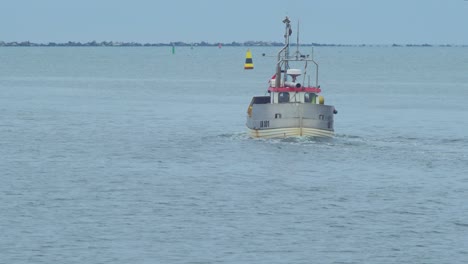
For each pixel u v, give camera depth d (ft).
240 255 331.36
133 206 398.21
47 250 335.06
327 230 362.33
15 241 344.69
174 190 430.20
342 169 482.69
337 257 330.13
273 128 559.38
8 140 593.42
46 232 356.79
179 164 499.51
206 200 410.31
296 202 407.64
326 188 436.35
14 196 415.64
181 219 377.30
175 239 349.20
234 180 453.99
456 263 325.21
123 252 333.42
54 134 627.87
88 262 322.75
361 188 436.76
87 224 368.48
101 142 587.27
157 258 327.47
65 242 344.49
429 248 340.59
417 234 357.82
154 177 461.37
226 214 385.91
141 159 517.14
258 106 564.71
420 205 403.34
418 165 496.23
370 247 341.21
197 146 562.66
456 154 534.78
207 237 351.87
